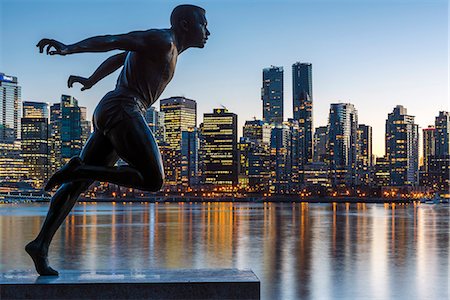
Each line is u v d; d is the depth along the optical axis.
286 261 34.59
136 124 10.64
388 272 29.47
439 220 92.25
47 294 9.96
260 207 182.75
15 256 35.62
